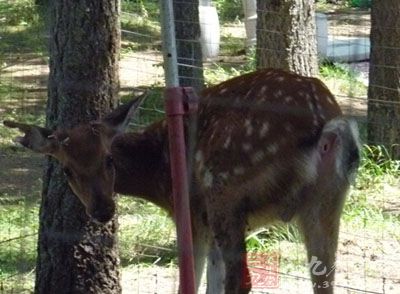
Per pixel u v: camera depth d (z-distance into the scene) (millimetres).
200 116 8055
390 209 12016
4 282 9375
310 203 7879
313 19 12805
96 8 8188
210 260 8102
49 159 8469
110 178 8000
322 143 7742
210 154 7918
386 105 13367
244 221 7930
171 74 6762
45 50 17953
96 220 7898
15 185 12352
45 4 18312
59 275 8555
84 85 8234
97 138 7930
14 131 14617
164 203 8836
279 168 7805
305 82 8008
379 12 13391
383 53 13383
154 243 10430
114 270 8641
